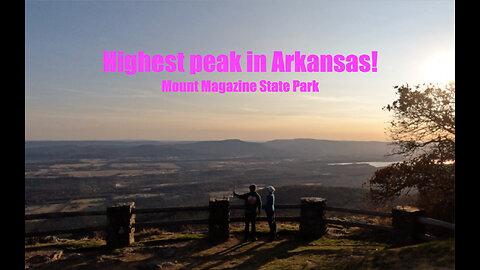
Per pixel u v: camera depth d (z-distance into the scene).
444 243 5.15
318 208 9.01
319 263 6.47
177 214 36.78
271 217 8.96
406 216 7.25
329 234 9.41
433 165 9.83
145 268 6.97
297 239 9.04
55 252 8.05
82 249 8.41
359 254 6.81
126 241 8.59
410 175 10.43
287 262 6.86
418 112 10.91
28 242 9.27
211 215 8.97
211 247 8.39
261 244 8.59
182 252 8.02
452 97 10.19
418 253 5.14
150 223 8.97
